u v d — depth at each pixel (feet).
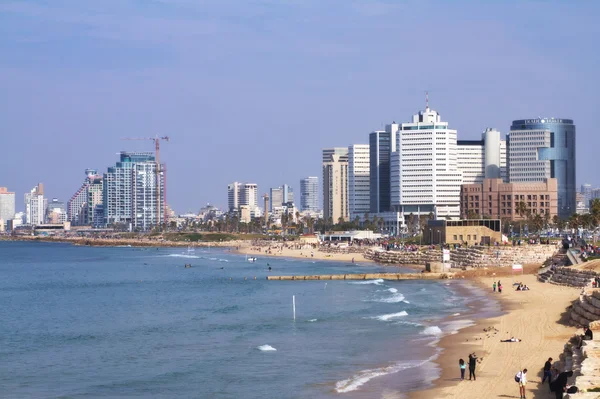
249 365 311.88
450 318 422.00
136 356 344.49
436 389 252.42
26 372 313.94
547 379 247.29
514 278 647.56
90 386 285.23
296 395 258.16
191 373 301.02
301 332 394.52
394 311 466.29
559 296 482.28
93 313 528.63
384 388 261.44
